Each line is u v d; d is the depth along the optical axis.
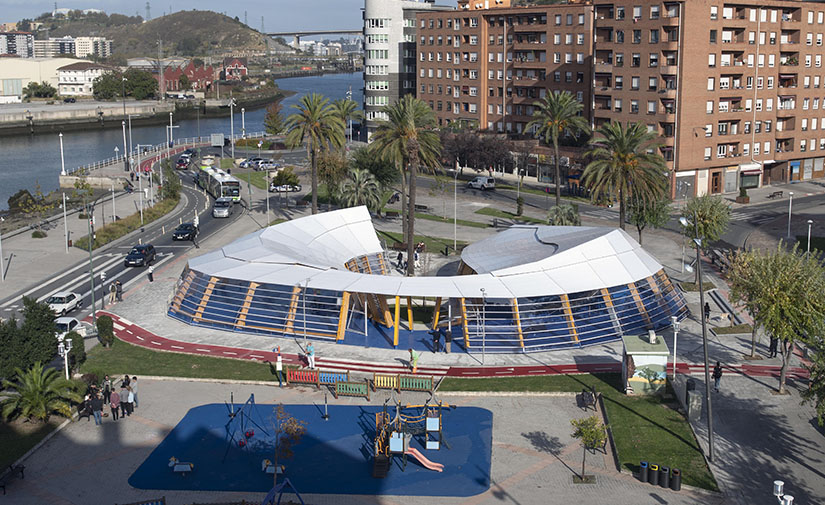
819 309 53.00
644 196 89.19
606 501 40.56
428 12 173.00
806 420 49.69
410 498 41.09
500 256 75.44
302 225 82.44
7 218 118.44
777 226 110.69
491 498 41.00
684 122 125.94
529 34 153.25
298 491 41.75
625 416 50.22
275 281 68.00
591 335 64.88
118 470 43.78
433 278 66.81
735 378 56.59
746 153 136.25
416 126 90.00
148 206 128.00
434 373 58.34
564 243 73.75
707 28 124.94
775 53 135.50
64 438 47.69
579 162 136.62
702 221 85.50
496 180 153.50
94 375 54.25
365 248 82.25
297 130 100.94
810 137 144.00
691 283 81.38
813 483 42.06
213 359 61.12
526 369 59.09
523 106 156.50
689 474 42.88
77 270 89.19
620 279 67.62
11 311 73.94
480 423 49.72
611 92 132.50
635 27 127.06
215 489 41.91
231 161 176.25
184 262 92.88
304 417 50.62
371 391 55.00
